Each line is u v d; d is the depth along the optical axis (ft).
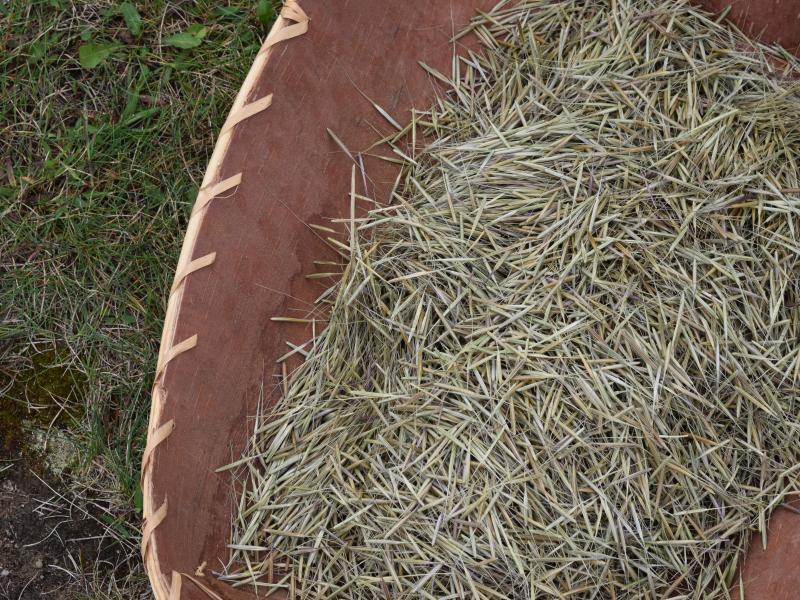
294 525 4.35
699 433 4.22
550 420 4.18
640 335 4.27
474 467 4.22
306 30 4.31
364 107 4.65
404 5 4.64
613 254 4.36
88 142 5.72
